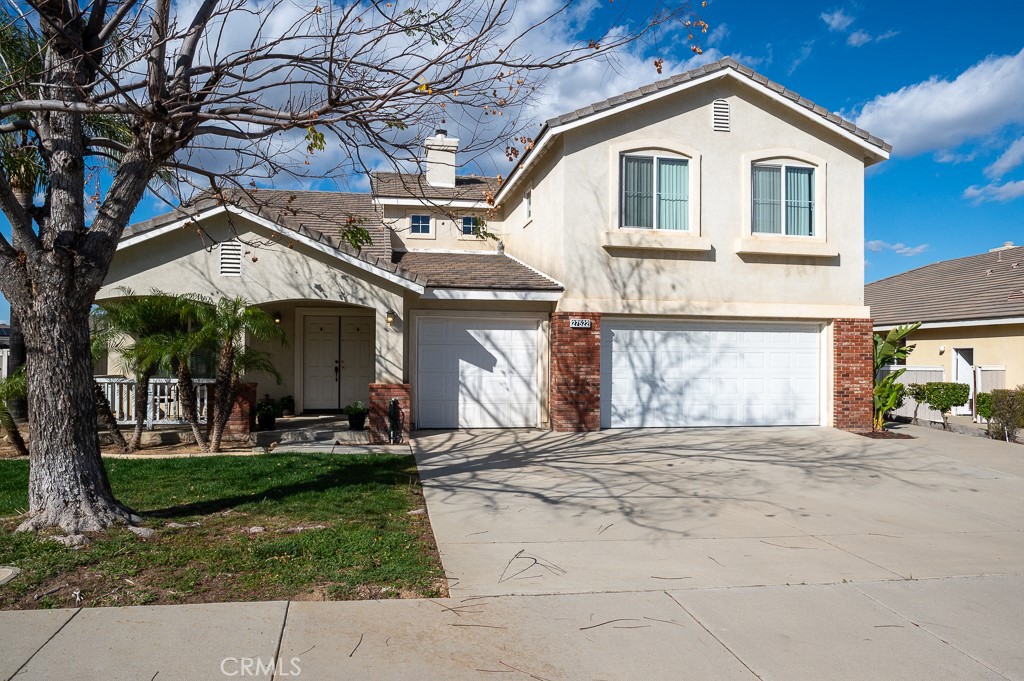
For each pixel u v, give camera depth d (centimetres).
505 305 1426
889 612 523
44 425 632
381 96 656
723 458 1152
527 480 961
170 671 406
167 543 614
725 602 535
